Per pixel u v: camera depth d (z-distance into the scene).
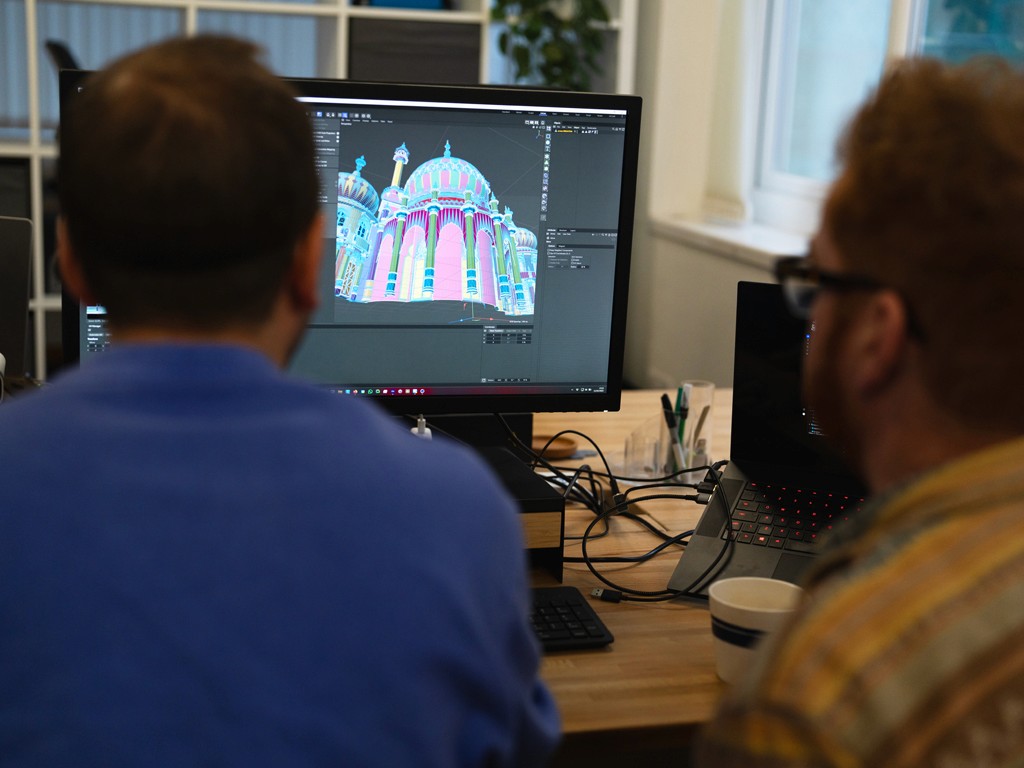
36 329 3.64
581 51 4.23
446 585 0.66
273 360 0.74
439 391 1.51
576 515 1.56
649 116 4.39
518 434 1.70
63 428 0.66
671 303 4.32
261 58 0.73
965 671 0.50
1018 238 0.54
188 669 0.61
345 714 0.61
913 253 0.57
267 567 0.63
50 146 3.65
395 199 1.44
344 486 0.66
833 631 0.53
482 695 0.67
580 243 1.51
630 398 2.15
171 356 0.68
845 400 0.64
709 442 1.74
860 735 0.50
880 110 0.61
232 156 0.66
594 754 1.02
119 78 0.68
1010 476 0.55
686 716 1.04
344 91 1.39
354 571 0.64
